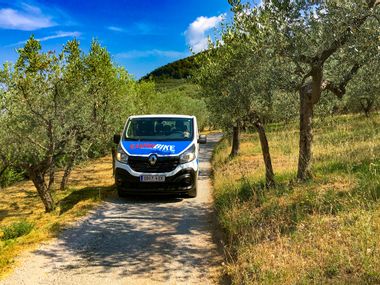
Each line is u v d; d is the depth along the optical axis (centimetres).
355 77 761
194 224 774
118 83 1367
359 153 1061
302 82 722
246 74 797
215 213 848
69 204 958
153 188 934
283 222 644
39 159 906
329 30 569
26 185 1395
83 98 1000
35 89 880
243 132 3000
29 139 856
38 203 1060
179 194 1048
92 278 523
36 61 868
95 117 1071
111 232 721
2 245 664
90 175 1470
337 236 547
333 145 1277
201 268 556
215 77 966
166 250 629
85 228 745
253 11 665
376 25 552
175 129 1036
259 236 600
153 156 932
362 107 2216
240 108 871
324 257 491
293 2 597
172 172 931
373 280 423
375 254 476
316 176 875
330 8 548
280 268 477
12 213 960
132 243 662
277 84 738
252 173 1129
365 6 537
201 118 3991
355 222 580
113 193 1070
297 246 539
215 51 1089
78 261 582
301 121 845
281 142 1722
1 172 991
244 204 813
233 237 651
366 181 755
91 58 1201
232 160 1501
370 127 1630
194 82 1534
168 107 3131
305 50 637
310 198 723
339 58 651
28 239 681
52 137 871
